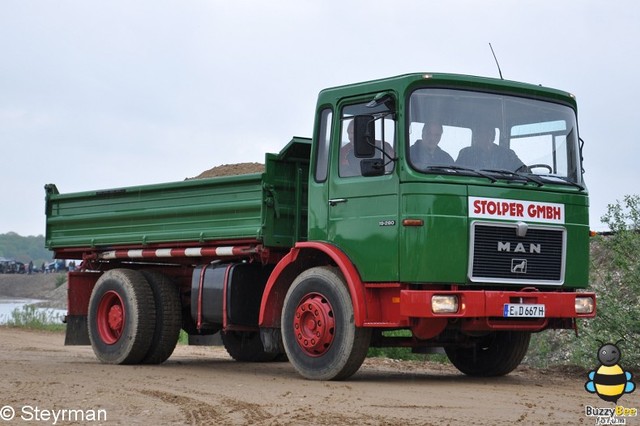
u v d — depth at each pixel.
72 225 14.98
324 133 11.27
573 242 10.84
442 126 10.40
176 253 13.04
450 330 11.30
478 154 10.50
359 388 10.13
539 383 11.21
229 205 12.20
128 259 14.24
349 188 10.78
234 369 13.09
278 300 11.59
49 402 9.01
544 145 10.95
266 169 11.66
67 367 12.89
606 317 12.23
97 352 13.91
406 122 10.30
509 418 8.11
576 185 10.96
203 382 10.87
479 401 9.17
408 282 10.12
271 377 11.52
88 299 14.76
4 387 10.17
